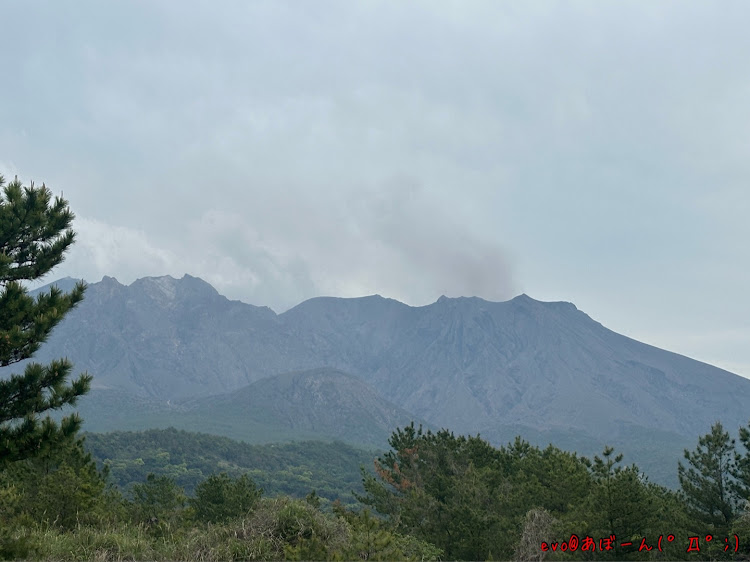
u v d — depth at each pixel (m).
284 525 13.46
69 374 13.41
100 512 16.91
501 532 21.17
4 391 12.83
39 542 12.23
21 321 13.80
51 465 20.28
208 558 12.40
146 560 12.42
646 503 18.41
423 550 17.41
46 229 15.63
